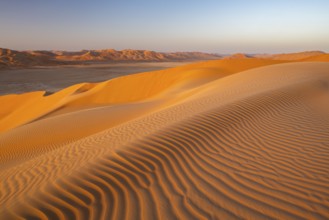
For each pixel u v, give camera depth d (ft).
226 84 48.39
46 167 15.14
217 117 20.01
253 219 8.75
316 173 11.79
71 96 101.24
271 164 12.85
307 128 18.13
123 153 14.33
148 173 12.21
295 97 27.20
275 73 51.52
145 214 9.30
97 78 280.92
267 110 22.36
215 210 9.32
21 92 190.19
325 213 8.94
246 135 16.90
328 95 29.99
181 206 9.65
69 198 10.47
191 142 15.56
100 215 9.39
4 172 16.96
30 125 43.96
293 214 8.93
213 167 12.68
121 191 10.82
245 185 10.92
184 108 27.22
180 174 12.07
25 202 10.44
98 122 39.75
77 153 16.93
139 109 47.85
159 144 15.25
